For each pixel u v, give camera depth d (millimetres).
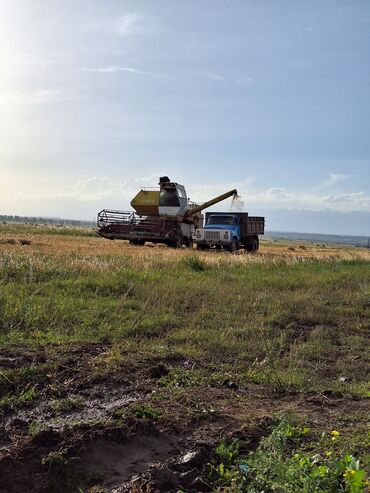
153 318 8883
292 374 6512
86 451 4227
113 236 31219
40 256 15109
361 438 4648
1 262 12117
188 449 4438
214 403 5418
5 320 7754
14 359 6125
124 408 4996
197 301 10594
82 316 8594
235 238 30609
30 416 4938
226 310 10039
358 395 5957
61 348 6789
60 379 5766
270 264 18266
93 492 3826
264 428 4840
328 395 5973
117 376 5898
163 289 11172
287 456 4312
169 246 31344
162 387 5742
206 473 4109
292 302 11062
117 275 12438
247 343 7879
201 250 28234
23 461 4066
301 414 5297
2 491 3807
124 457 4289
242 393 5859
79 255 17375
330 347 8203
